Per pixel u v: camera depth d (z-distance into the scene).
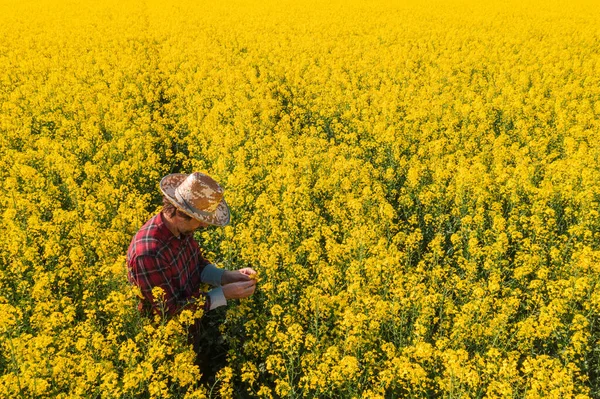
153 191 8.91
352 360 4.24
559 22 26.98
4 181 8.46
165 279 4.42
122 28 24.84
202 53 18.72
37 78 16.19
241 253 6.25
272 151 9.54
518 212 7.61
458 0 36.72
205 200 4.16
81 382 4.09
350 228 7.10
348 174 8.89
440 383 4.31
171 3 34.66
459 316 5.11
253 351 5.00
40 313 4.81
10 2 35.62
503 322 4.94
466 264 6.13
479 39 22.36
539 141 10.05
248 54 19.53
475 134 10.86
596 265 5.75
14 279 5.83
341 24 26.25
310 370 4.42
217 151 9.74
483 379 4.65
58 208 7.64
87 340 4.56
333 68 16.78
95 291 5.55
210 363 5.29
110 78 15.16
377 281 5.67
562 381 4.27
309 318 5.37
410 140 10.90
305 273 5.85
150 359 4.16
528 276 6.37
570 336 5.21
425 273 6.03
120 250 6.25
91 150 10.06
